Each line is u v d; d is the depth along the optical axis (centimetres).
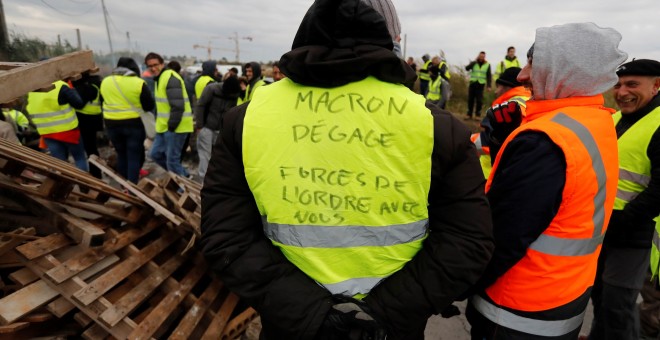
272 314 112
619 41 139
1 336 153
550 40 143
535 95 153
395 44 134
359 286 114
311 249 110
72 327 179
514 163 132
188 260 230
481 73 1051
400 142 103
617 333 227
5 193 184
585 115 139
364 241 110
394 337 115
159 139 546
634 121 226
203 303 208
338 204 107
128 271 188
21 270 167
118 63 532
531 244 137
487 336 154
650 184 207
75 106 493
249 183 110
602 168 135
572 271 139
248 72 568
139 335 169
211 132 547
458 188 108
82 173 236
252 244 115
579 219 133
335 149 105
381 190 106
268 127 107
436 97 982
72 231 183
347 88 106
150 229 224
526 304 141
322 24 105
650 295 264
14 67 196
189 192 248
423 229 113
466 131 108
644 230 216
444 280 108
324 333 109
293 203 108
